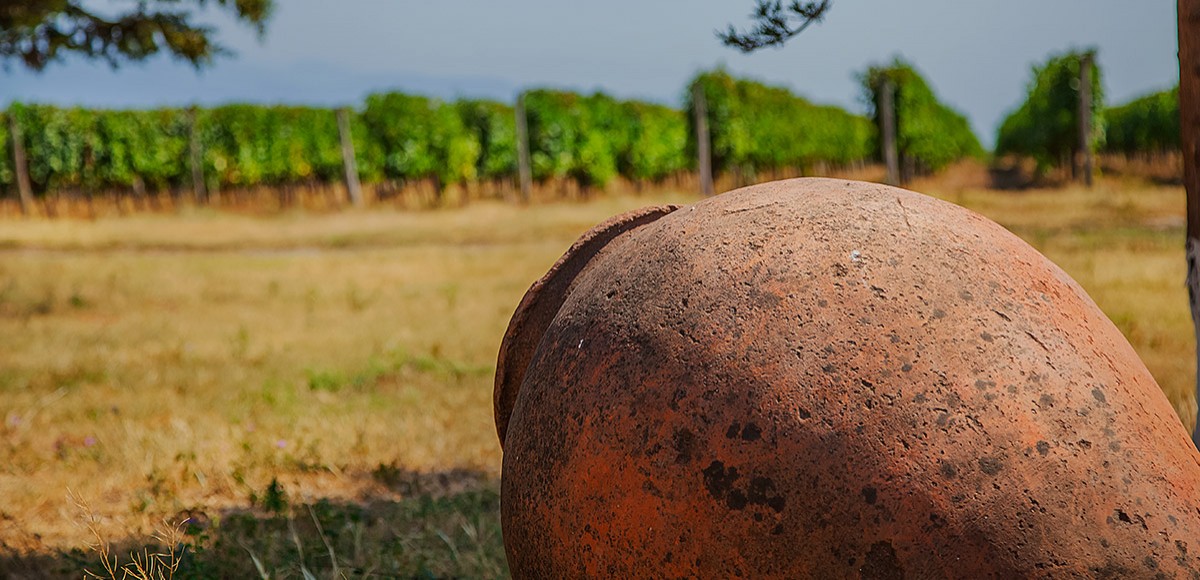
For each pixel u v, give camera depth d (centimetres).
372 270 1694
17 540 463
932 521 213
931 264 241
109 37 1305
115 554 433
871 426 219
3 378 805
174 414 704
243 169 3228
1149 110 3809
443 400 763
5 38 1279
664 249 261
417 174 3319
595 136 3388
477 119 3388
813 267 240
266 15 1291
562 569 247
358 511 500
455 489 570
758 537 219
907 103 3441
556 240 2283
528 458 258
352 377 835
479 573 424
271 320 1159
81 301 1261
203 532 466
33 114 3017
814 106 3878
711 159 3412
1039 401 222
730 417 225
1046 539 210
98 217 2958
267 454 602
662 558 226
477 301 1316
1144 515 215
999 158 4825
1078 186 3088
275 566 416
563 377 255
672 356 237
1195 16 333
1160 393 250
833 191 267
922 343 227
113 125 3094
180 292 1405
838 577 215
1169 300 991
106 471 573
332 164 3288
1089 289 1070
